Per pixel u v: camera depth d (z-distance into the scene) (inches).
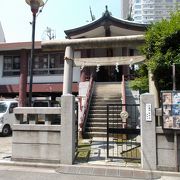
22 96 811.4
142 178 279.3
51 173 294.0
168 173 289.4
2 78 879.1
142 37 386.6
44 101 698.8
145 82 415.2
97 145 427.5
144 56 384.2
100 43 403.5
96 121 542.3
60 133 326.6
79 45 410.3
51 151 327.6
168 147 299.9
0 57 887.7
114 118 535.8
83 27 735.7
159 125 308.8
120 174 289.4
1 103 622.5
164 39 327.9
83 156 354.3
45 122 335.6
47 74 852.0
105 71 845.8
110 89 682.2
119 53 797.9
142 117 307.6
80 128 503.5
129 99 641.0
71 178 275.1
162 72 337.7
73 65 415.2
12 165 326.0
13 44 823.1
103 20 719.7
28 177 276.5
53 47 418.9
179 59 317.1
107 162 328.8
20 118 343.0
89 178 276.1
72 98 328.8
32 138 334.3
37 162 328.5
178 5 394.0
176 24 329.4
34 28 423.8
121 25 721.0
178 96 297.6
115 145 425.1
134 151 376.2
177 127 293.4
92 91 661.9
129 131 334.3
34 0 417.1
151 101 307.0
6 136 587.8
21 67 829.2
